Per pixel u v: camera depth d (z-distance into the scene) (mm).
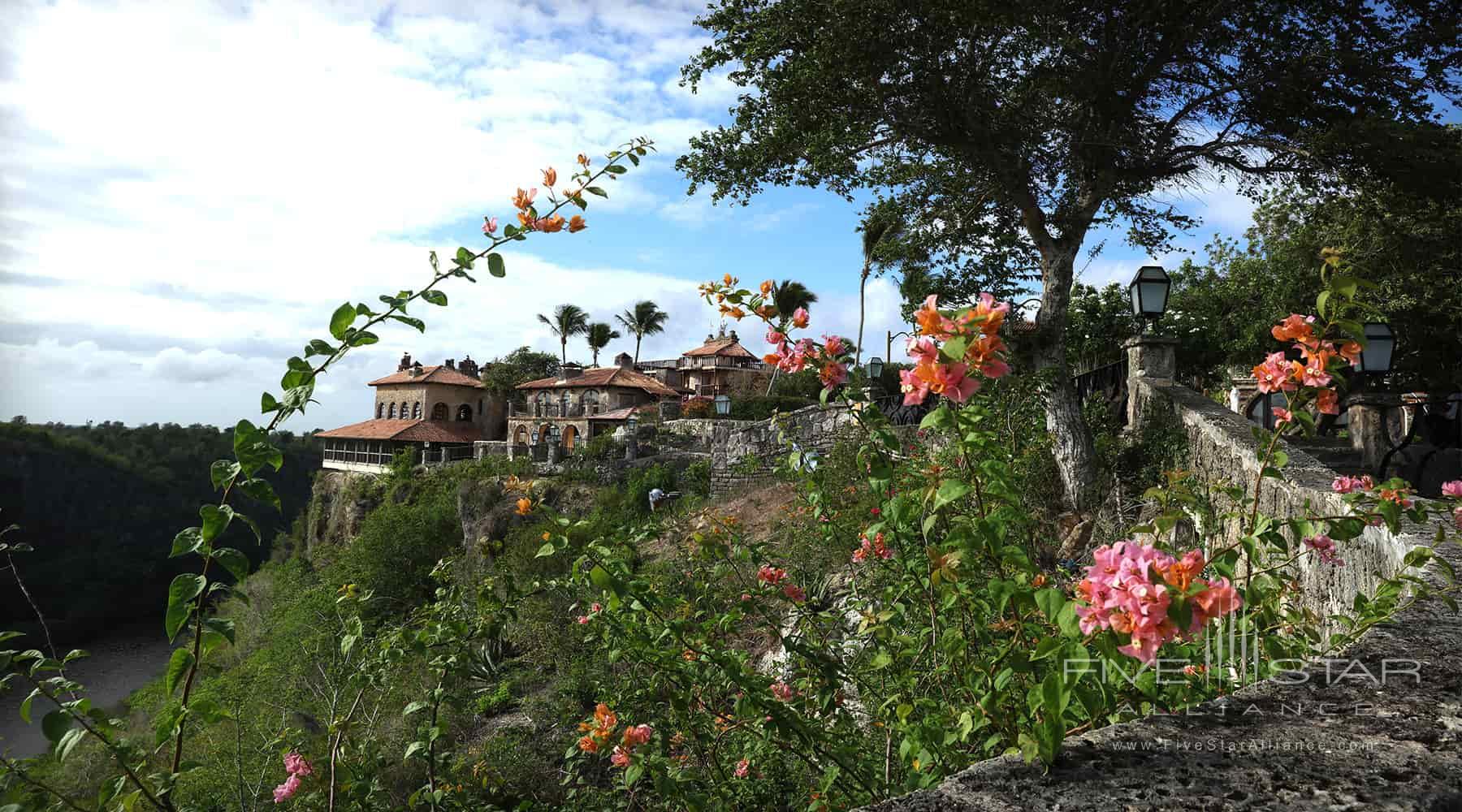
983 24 10203
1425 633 1799
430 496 34156
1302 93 11008
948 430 1851
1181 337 16266
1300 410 2246
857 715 3979
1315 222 13320
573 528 3059
